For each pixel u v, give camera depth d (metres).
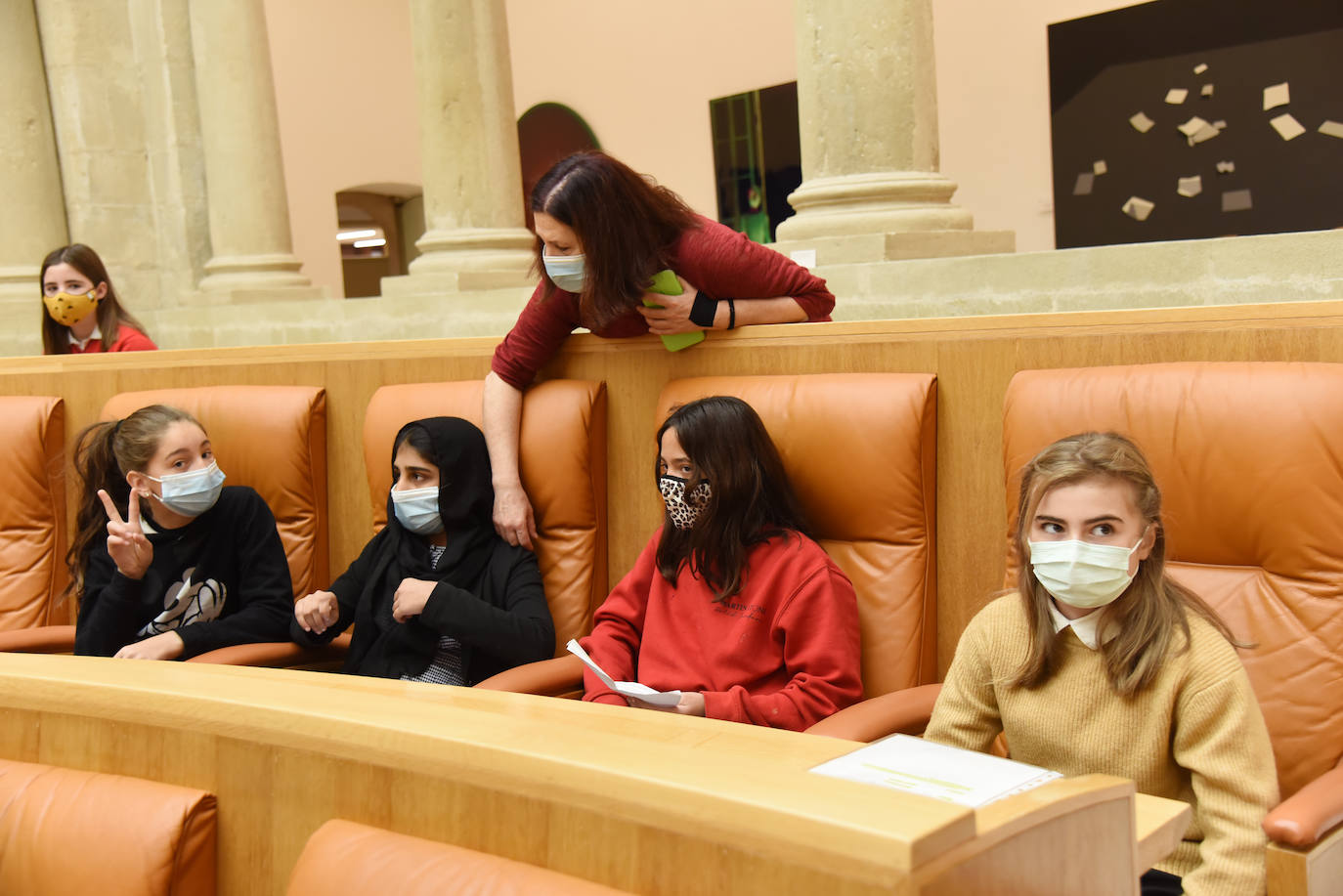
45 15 7.15
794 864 0.84
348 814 1.16
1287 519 1.86
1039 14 7.38
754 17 9.01
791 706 2.13
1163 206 6.95
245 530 3.08
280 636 2.99
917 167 4.27
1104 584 1.64
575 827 0.99
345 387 3.51
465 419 2.98
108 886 1.21
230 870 1.25
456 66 6.23
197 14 7.13
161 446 2.86
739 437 2.34
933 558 2.45
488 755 1.02
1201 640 1.66
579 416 2.91
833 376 2.51
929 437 2.41
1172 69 6.80
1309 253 3.33
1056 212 7.42
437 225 6.40
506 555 2.87
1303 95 6.31
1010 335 2.37
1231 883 1.52
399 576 2.85
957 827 0.79
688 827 0.89
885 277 4.09
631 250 2.58
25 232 7.17
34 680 1.37
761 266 2.72
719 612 2.36
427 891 1.02
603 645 2.50
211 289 7.25
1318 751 1.81
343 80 11.04
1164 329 2.18
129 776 1.32
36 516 3.72
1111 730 1.69
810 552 2.31
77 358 3.92
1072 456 1.66
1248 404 1.90
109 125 7.32
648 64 9.82
